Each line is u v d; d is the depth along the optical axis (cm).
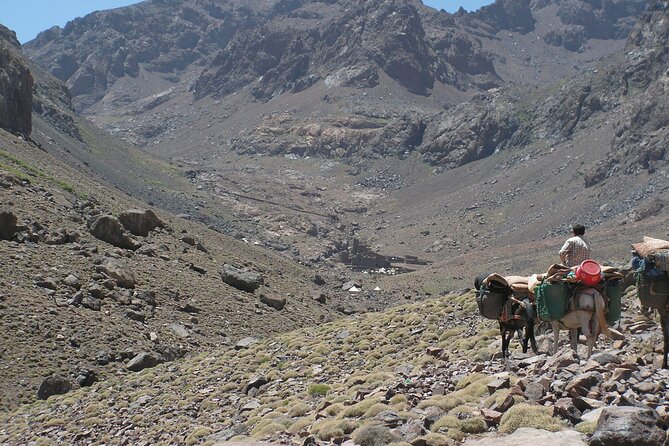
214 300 7312
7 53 16525
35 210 7669
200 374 3500
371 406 1504
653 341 1563
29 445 2755
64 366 4794
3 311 5241
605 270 1424
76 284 6109
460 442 1149
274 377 2884
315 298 9969
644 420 947
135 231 8719
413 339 3050
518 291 1620
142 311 6234
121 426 2683
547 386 1266
